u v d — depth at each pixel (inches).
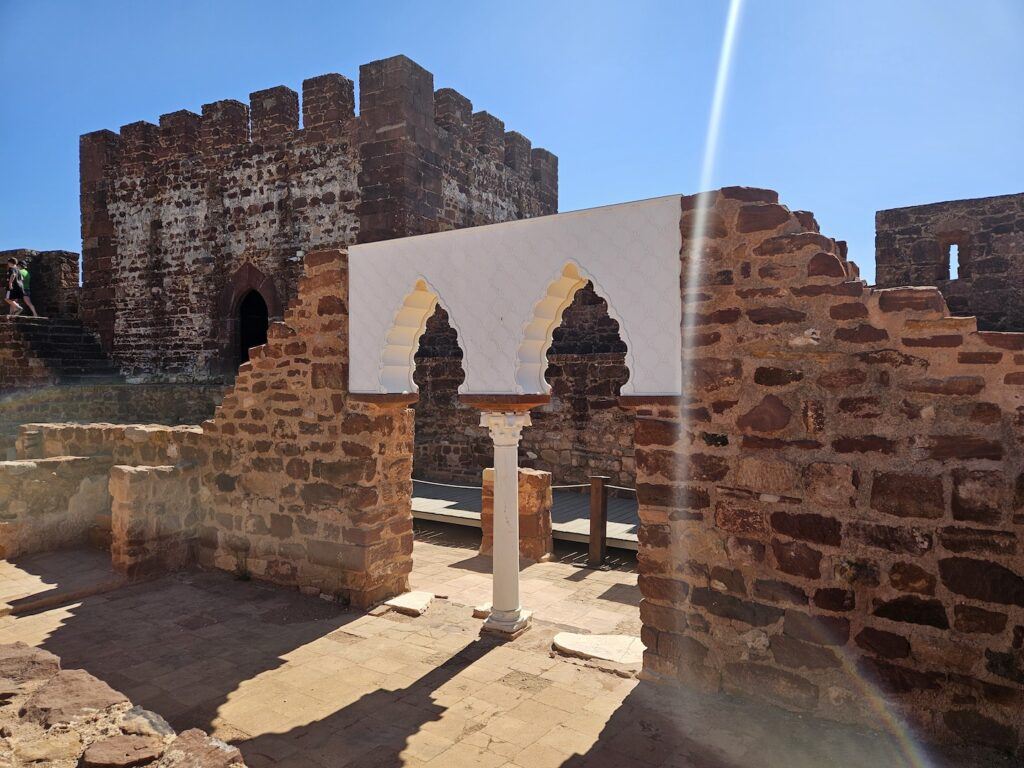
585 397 474.0
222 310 612.4
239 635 225.6
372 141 528.7
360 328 250.8
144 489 283.9
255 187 590.9
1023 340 142.0
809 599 164.2
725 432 175.6
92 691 129.9
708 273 177.3
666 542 184.7
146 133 655.8
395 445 263.6
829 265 162.2
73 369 644.1
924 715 151.4
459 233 224.8
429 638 224.5
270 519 277.0
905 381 153.2
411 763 151.0
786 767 145.5
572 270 207.3
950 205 434.6
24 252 821.9
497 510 229.9
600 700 179.0
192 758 108.0
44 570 286.4
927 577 150.6
